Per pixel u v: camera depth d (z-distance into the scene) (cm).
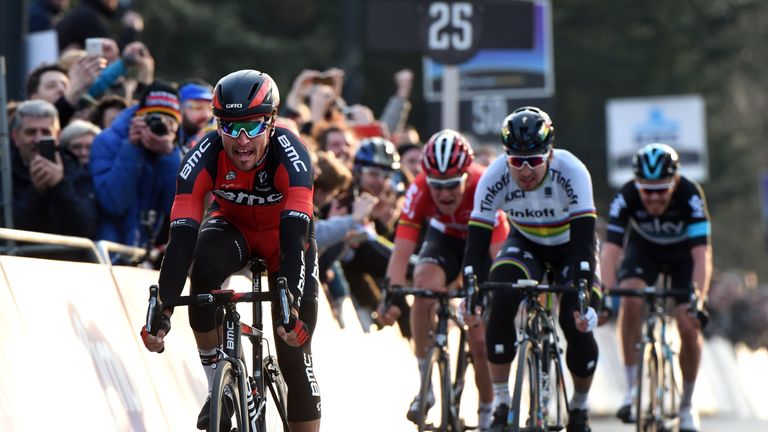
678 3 8681
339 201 2427
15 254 1873
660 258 2661
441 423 2052
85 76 2175
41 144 1867
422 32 3344
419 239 2686
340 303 2298
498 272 1958
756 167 10525
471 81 3591
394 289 2047
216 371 1326
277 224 1505
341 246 2275
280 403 1490
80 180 1945
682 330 2558
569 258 1917
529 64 3584
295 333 1340
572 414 1998
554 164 1923
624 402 2586
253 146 1365
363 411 2220
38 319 1426
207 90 2231
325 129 2586
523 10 3416
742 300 6644
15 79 2500
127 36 2775
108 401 1516
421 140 7844
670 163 2433
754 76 10669
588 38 8575
